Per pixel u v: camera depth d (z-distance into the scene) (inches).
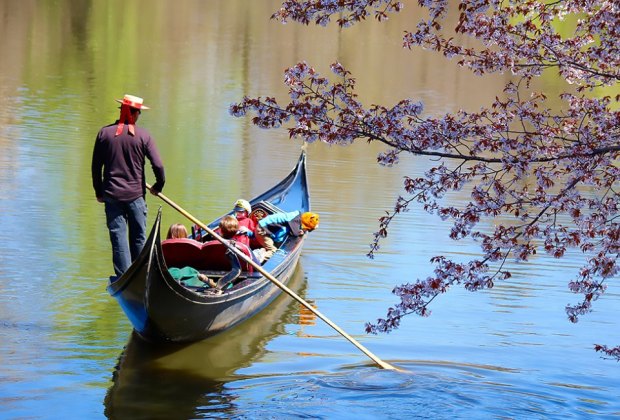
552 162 562.6
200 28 3009.4
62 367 588.7
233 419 524.4
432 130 511.8
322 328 699.4
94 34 2655.0
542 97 566.9
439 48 534.9
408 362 629.3
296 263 842.8
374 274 837.2
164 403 545.0
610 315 748.0
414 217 1055.6
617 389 593.0
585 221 519.5
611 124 511.2
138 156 663.8
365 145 1499.8
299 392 572.1
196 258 716.0
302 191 1032.2
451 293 797.2
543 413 549.3
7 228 902.4
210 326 661.9
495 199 515.8
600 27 520.1
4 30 2564.0
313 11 517.0
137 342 645.3
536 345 671.1
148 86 1903.3
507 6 530.9
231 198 1085.8
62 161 1216.8
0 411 518.3
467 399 564.7
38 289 735.7
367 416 531.8
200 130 1513.3
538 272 864.9
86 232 911.0
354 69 2407.7
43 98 1672.0
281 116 521.3
